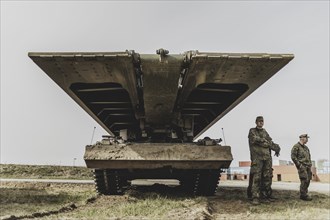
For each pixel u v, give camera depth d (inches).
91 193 375.6
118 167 300.0
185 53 250.8
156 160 291.6
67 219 207.6
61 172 953.5
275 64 255.8
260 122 309.9
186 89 289.1
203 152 294.0
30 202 288.2
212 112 381.1
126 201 288.0
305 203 305.1
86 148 300.0
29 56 245.0
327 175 1269.7
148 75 260.7
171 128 338.3
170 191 373.1
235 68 260.4
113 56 245.0
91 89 312.2
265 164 309.9
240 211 254.4
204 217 209.9
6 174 899.4
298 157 340.5
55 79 276.8
